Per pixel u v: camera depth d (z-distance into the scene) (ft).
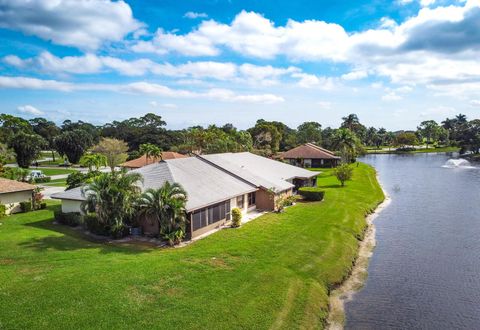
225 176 132.46
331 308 69.82
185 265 75.72
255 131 444.96
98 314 55.01
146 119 543.39
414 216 143.64
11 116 414.21
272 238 98.99
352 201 160.45
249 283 69.67
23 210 129.29
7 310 54.44
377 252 101.86
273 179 152.25
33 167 327.47
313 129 510.58
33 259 76.33
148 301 60.08
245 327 56.18
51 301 57.57
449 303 72.43
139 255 82.17
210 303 61.16
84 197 100.68
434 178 260.83
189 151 318.65
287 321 59.93
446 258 96.94
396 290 78.07
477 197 183.11
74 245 88.07
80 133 347.97
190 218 96.48
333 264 86.58
